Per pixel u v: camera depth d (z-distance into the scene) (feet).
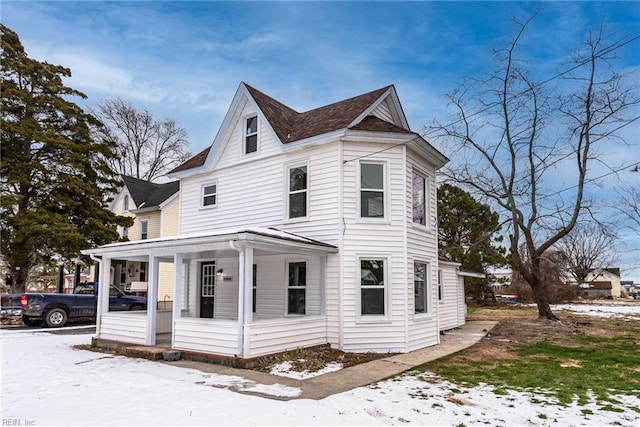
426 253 38.73
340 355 31.24
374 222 34.83
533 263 57.98
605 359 29.50
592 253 135.74
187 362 28.99
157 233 78.48
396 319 33.96
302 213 37.37
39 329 48.42
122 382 22.94
